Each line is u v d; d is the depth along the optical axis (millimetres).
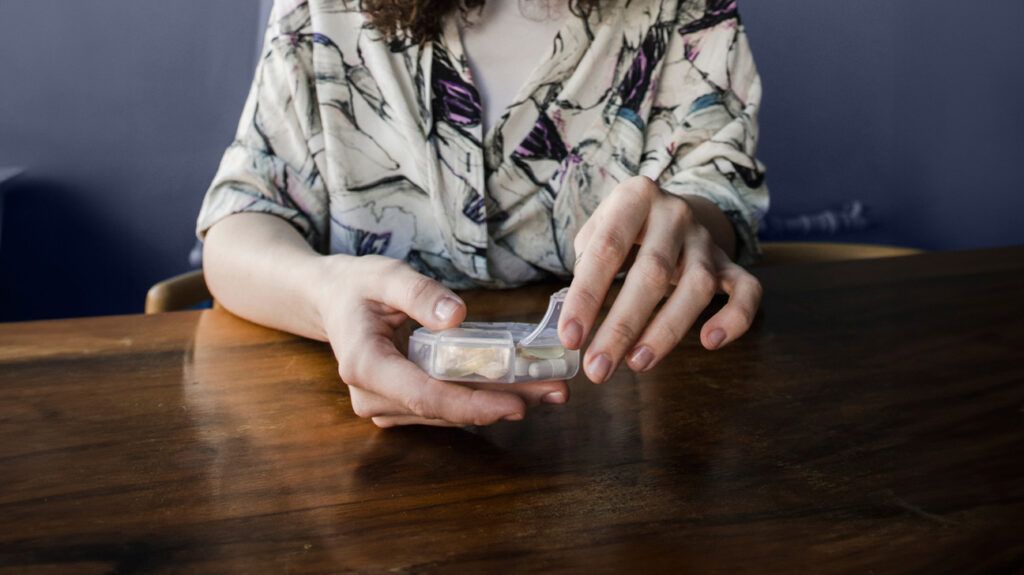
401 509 499
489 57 1104
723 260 720
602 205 707
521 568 436
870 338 846
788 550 455
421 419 607
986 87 2373
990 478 544
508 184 1122
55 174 1828
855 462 567
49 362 753
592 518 489
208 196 1008
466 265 1111
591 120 1141
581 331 586
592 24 1112
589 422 632
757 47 2199
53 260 1858
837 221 2328
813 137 2291
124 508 498
